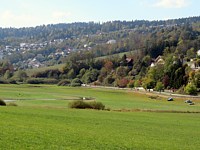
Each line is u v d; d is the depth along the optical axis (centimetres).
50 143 3962
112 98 16788
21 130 4562
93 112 8075
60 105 11731
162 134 5478
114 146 4184
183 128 6316
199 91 18825
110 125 6041
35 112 7012
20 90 19112
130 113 8525
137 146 4312
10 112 6562
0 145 3609
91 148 3953
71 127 5375
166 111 9762
